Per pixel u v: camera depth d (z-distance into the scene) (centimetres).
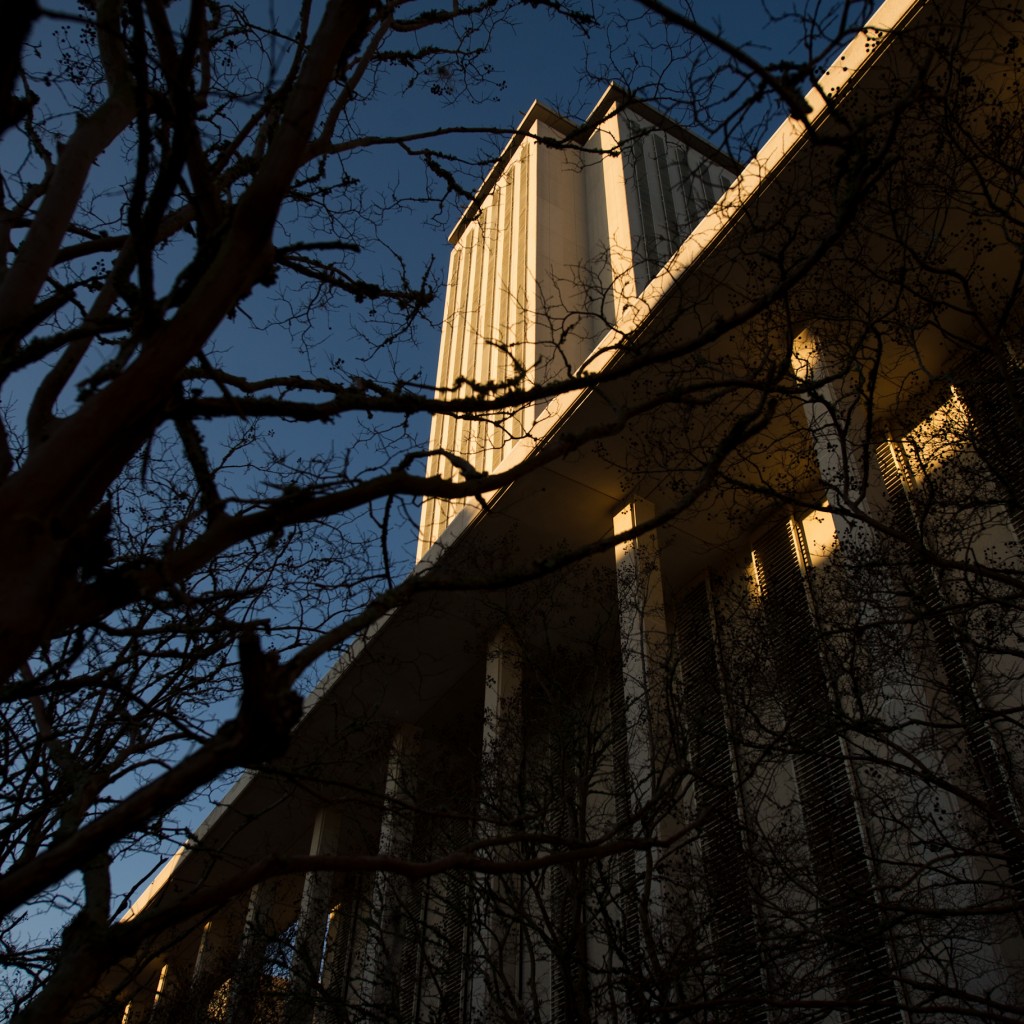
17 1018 262
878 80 1180
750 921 1034
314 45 370
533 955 956
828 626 1100
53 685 506
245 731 268
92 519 318
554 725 1167
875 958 1025
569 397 1650
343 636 312
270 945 1334
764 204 1245
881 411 1474
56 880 257
